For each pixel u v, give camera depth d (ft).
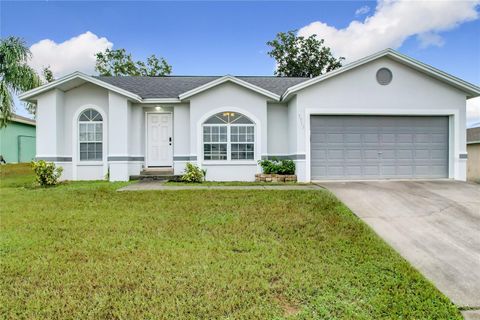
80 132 38.42
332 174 35.04
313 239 16.07
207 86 36.04
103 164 38.09
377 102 34.63
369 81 34.60
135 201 23.95
